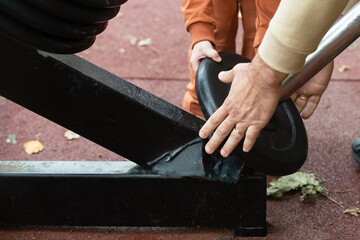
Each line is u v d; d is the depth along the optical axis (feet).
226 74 4.21
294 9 3.41
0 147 7.03
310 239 5.21
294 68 3.67
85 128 4.80
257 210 5.05
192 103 6.54
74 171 5.02
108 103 4.66
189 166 4.92
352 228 5.40
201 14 5.46
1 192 5.07
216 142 4.20
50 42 3.50
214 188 4.95
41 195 5.06
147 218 5.11
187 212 5.07
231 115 4.02
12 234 5.27
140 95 4.82
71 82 4.57
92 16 3.48
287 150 4.72
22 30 3.42
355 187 6.12
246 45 6.81
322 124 7.55
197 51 5.30
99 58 9.73
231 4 6.43
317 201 5.86
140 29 11.03
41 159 6.78
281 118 4.96
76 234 5.28
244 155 4.39
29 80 4.52
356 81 8.84
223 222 5.11
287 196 5.98
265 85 3.81
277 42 3.56
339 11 3.43
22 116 7.86
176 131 4.85
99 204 5.07
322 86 5.19
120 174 4.95
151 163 4.98
